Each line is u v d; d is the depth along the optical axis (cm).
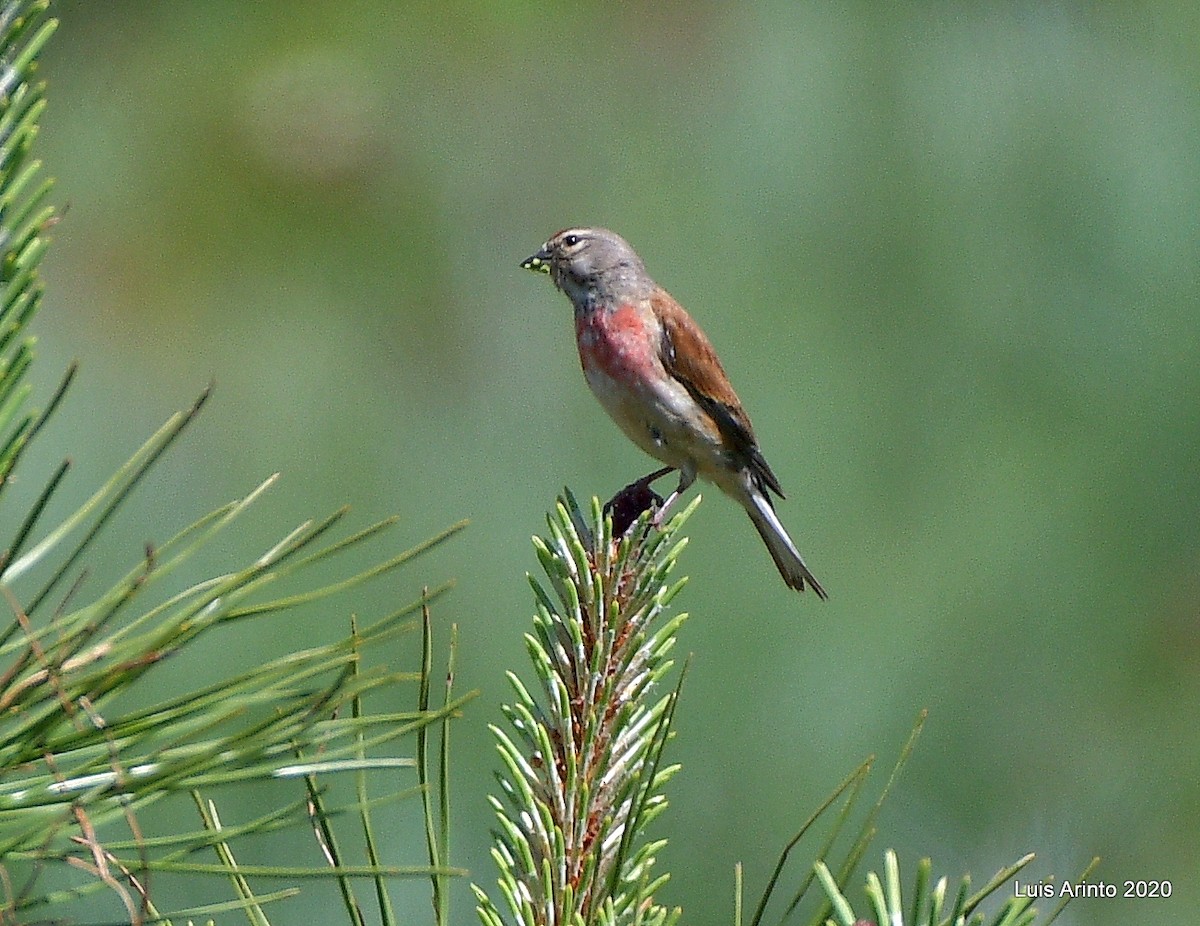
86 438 978
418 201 1082
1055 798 958
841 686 941
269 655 882
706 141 1102
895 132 1062
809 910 920
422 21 1098
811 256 1061
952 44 1071
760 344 1039
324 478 1017
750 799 925
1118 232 1033
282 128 1041
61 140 1030
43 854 325
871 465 1012
